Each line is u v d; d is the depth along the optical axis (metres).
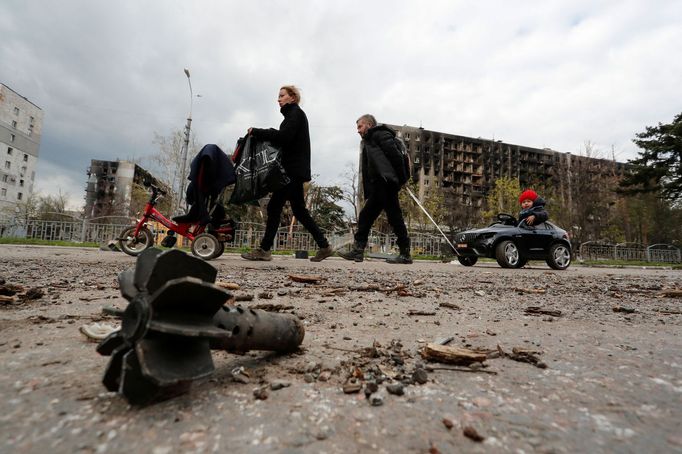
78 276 3.56
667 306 3.00
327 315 2.19
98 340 1.40
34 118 70.38
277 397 0.94
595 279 6.02
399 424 0.82
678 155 33.47
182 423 0.77
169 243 6.52
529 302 3.01
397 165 5.59
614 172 37.66
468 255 9.80
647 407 0.93
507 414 0.88
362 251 5.92
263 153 5.23
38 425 0.74
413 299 2.95
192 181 5.96
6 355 1.20
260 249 6.23
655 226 43.41
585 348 1.54
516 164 83.69
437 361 1.31
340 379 1.11
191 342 0.81
